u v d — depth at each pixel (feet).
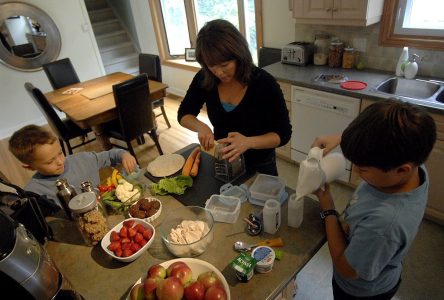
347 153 2.33
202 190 4.18
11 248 2.13
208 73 4.46
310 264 6.07
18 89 13.97
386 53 7.73
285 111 4.52
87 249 3.42
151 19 15.70
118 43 18.78
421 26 7.09
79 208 3.17
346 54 8.18
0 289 2.15
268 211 3.14
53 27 14.12
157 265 2.80
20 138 4.19
